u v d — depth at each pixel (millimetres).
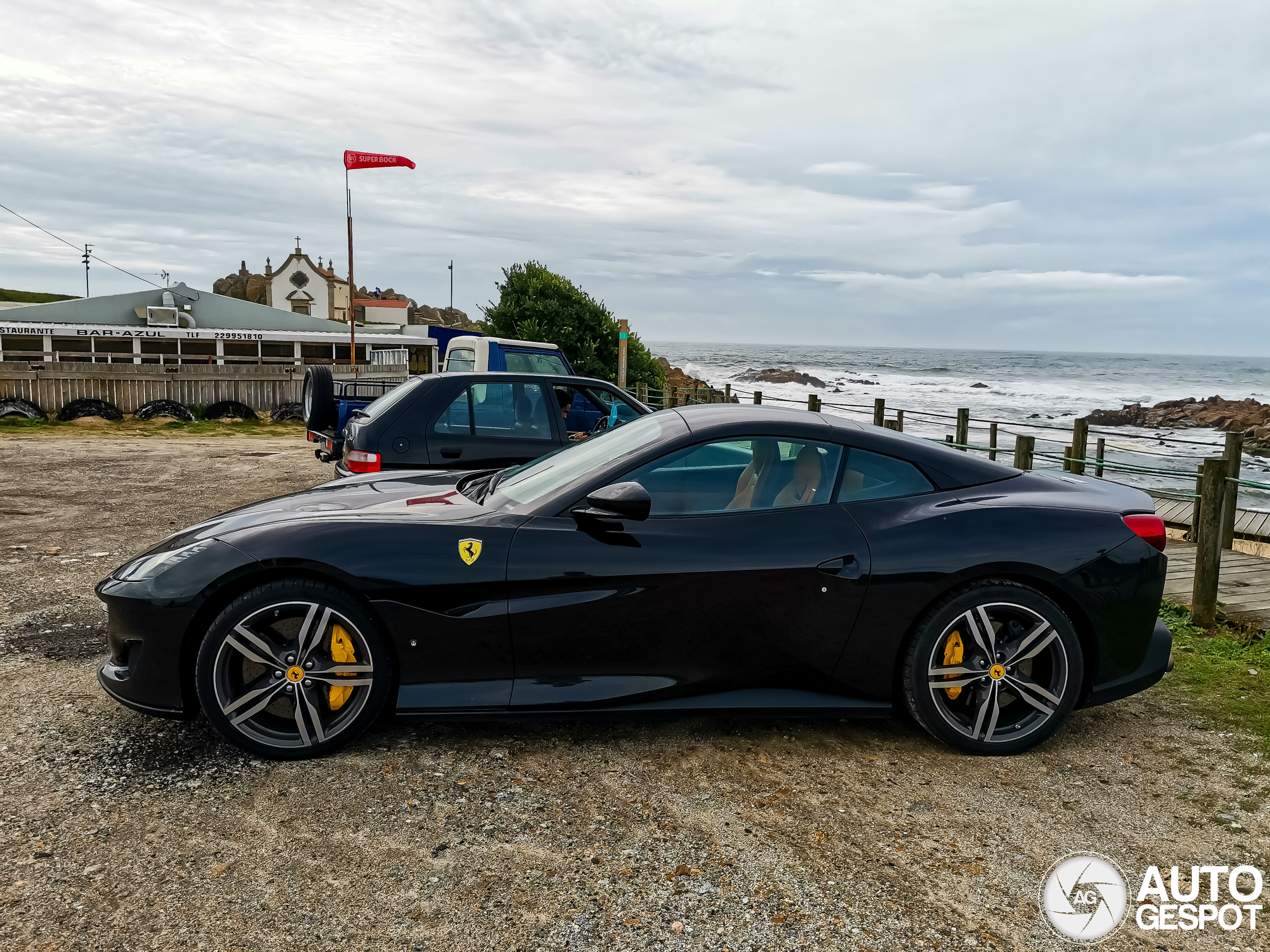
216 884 2236
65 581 5094
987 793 2883
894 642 3096
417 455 5480
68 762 2857
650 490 3121
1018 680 3111
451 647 2957
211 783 2754
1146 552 3174
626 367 17516
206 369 19125
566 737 3195
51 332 22000
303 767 2885
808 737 3273
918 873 2410
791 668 3104
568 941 2074
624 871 2371
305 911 2141
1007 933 2166
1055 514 3178
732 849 2498
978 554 3049
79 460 11273
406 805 2670
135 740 3039
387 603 2887
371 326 33531
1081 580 3084
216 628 2820
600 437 3762
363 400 7957
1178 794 2912
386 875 2305
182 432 16938
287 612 2891
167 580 2848
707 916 2186
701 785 2871
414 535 2977
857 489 3217
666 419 3525
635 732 3260
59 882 2211
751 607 3027
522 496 3289
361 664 2932
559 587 2965
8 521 6941
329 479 9914
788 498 3170
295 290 57625
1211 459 4734
